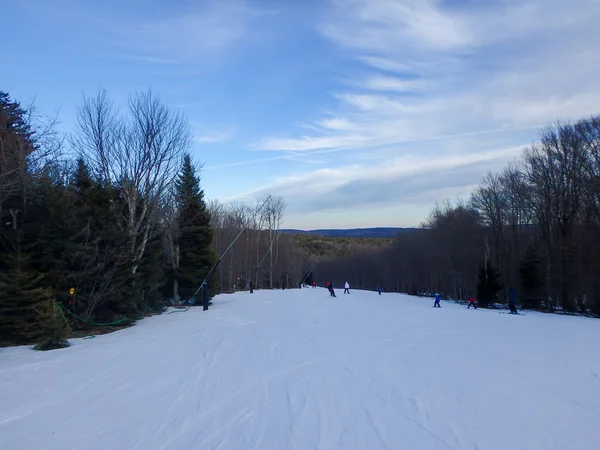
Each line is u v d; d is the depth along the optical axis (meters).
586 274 37.50
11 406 7.71
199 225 33.47
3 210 16.39
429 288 81.88
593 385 8.75
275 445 5.76
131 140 24.48
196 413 7.13
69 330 15.31
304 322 19.36
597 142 37.84
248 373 9.84
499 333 16.56
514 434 6.12
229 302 32.41
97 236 18.67
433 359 11.29
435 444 5.76
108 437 6.17
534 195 43.16
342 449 5.61
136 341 14.87
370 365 10.58
